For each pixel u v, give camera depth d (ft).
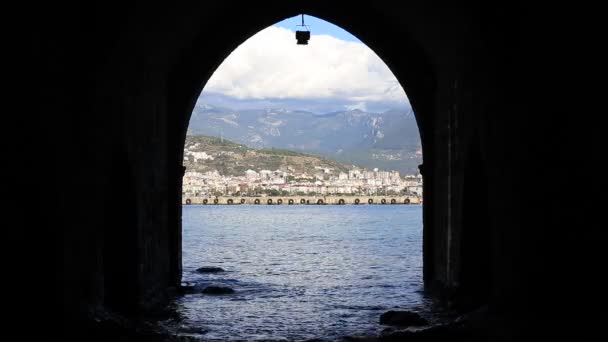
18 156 31.14
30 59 31.65
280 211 424.46
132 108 46.29
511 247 39.40
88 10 36.81
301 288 73.97
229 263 104.63
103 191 41.55
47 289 32.91
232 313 56.18
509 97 39.01
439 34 51.24
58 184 33.83
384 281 80.43
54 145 33.55
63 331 33.45
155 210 54.03
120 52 41.01
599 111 31.58
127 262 47.11
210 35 59.06
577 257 33.42
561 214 34.32
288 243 153.07
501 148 40.83
